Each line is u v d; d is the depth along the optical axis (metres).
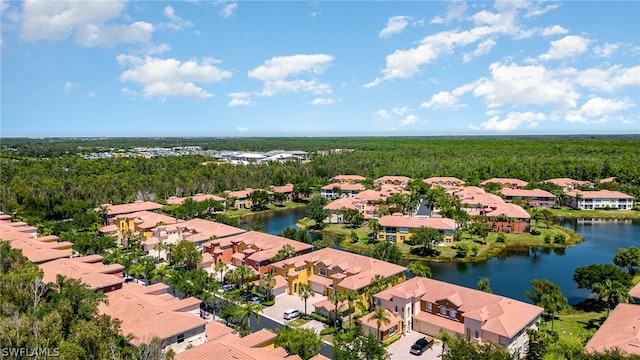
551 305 71.88
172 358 48.59
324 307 77.56
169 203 183.12
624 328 58.81
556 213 178.25
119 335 53.47
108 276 81.06
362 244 135.62
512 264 113.94
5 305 51.41
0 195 165.62
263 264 99.56
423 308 74.88
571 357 56.19
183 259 104.19
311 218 161.62
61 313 50.75
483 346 53.41
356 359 56.16
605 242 135.12
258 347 58.41
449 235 130.12
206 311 80.25
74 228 141.12
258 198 195.00
